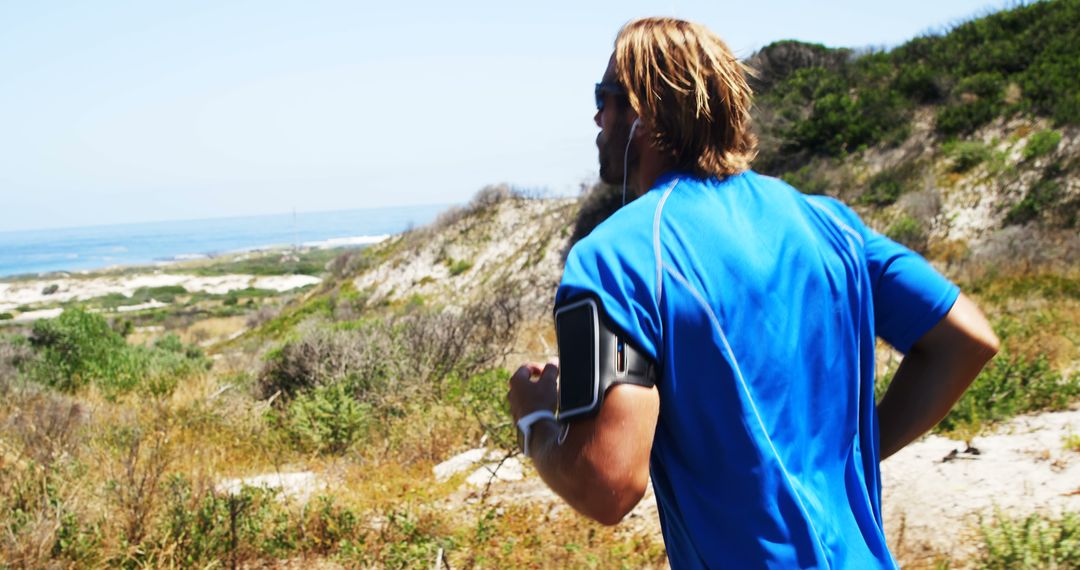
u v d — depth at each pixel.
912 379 1.31
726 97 1.26
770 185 1.29
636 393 1.08
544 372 1.31
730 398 1.13
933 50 26.50
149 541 4.83
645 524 4.67
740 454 1.14
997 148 21.23
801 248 1.22
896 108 24.14
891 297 1.29
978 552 3.54
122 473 5.62
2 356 12.74
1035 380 6.49
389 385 9.34
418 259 33.38
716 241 1.17
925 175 21.55
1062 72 22.30
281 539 5.02
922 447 5.28
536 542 4.54
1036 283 13.63
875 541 1.23
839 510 1.20
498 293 23.94
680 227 1.18
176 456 6.95
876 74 26.42
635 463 1.07
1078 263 15.03
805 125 25.00
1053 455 4.73
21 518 4.81
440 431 7.51
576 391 1.09
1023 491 4.25
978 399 6.00
